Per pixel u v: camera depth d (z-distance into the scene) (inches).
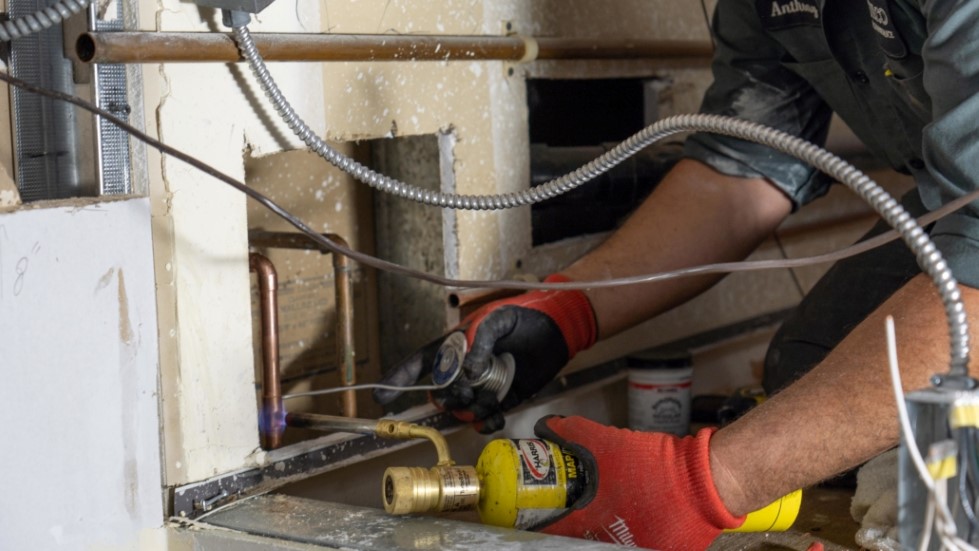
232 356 43.9
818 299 59.6
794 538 46.3
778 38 57.0
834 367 38.4
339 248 40.1
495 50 55.3
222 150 43.1
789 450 37.6
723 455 38.4
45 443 36.1
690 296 58.5
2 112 39.4
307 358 58.8
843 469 38.0
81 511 37.5
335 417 46.3
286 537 38.5
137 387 39.3
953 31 37.1
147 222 39.2
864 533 43.6
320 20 46.4
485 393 49.7
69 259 36.5
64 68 39.6
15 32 35.0
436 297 58.4
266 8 43.8
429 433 43.4
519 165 59.3
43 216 35.6
